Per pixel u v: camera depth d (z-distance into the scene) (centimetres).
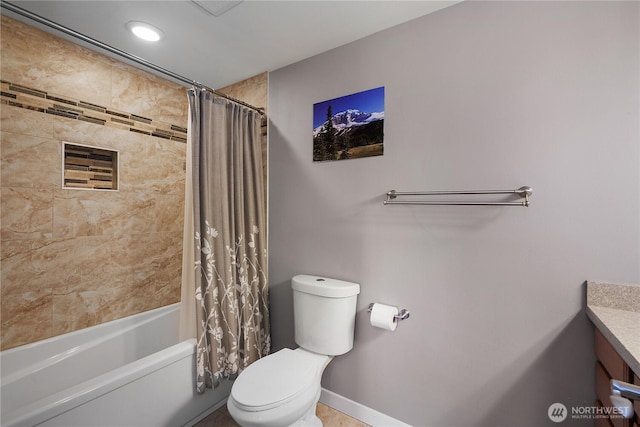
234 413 136
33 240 173
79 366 184
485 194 146
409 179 166
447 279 156
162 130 235
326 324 177
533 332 137
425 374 164
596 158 124
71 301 188
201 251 179
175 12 156
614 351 105
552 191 132
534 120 135
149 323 218
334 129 193
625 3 119
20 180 167
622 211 120
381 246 177
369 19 164
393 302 173
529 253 137
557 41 130
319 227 202
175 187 244
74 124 187
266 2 149
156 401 160
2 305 162
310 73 204
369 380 183
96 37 179
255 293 212
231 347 190
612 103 121
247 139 210
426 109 161
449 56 154
